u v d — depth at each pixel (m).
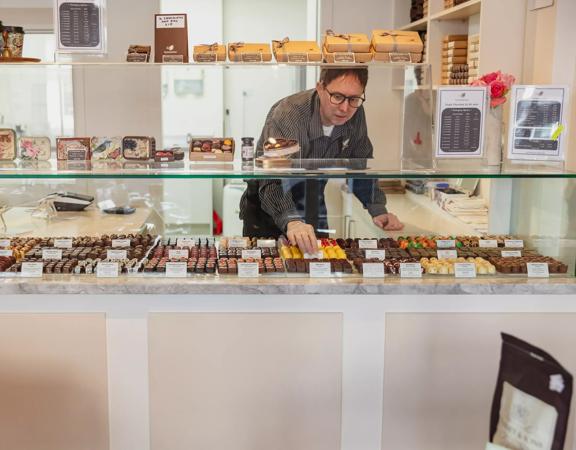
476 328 2.20
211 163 2.45
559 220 2.26
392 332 2.19
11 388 2.19
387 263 2.23
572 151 2.81
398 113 2.44
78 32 2.35
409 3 4.62
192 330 2.17
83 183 2.67
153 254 2.34
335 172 2.29
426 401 2.24
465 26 3.91
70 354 2.17
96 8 2.34
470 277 2.21
